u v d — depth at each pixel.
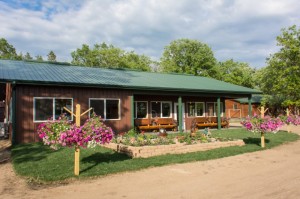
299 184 6.27
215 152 10.37
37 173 7.24
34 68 16.97
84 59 53.94
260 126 11.51
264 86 37.09
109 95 16.38
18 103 13.38
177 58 52.06
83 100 15.41
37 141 13.73
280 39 30.19
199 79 25.39
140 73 23.09
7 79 12.70
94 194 5.77
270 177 6.96
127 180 6.84
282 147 12.15
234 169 7.93
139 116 20.06
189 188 6.11
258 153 10.55
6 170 8.02
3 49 61.59
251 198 5.35
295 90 29.11
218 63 54.59
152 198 5.48
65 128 6.94
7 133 16.72
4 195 5.74
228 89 21.23
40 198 5.52
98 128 7.18
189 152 10.48
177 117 21.89
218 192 5.77
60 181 6.73
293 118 17.38
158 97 21.09
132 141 10.88
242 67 55.28
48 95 14.26
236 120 39.41
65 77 15.40
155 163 8.47
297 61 29.50
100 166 8.05
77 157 7.21
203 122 22.91
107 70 21.38
